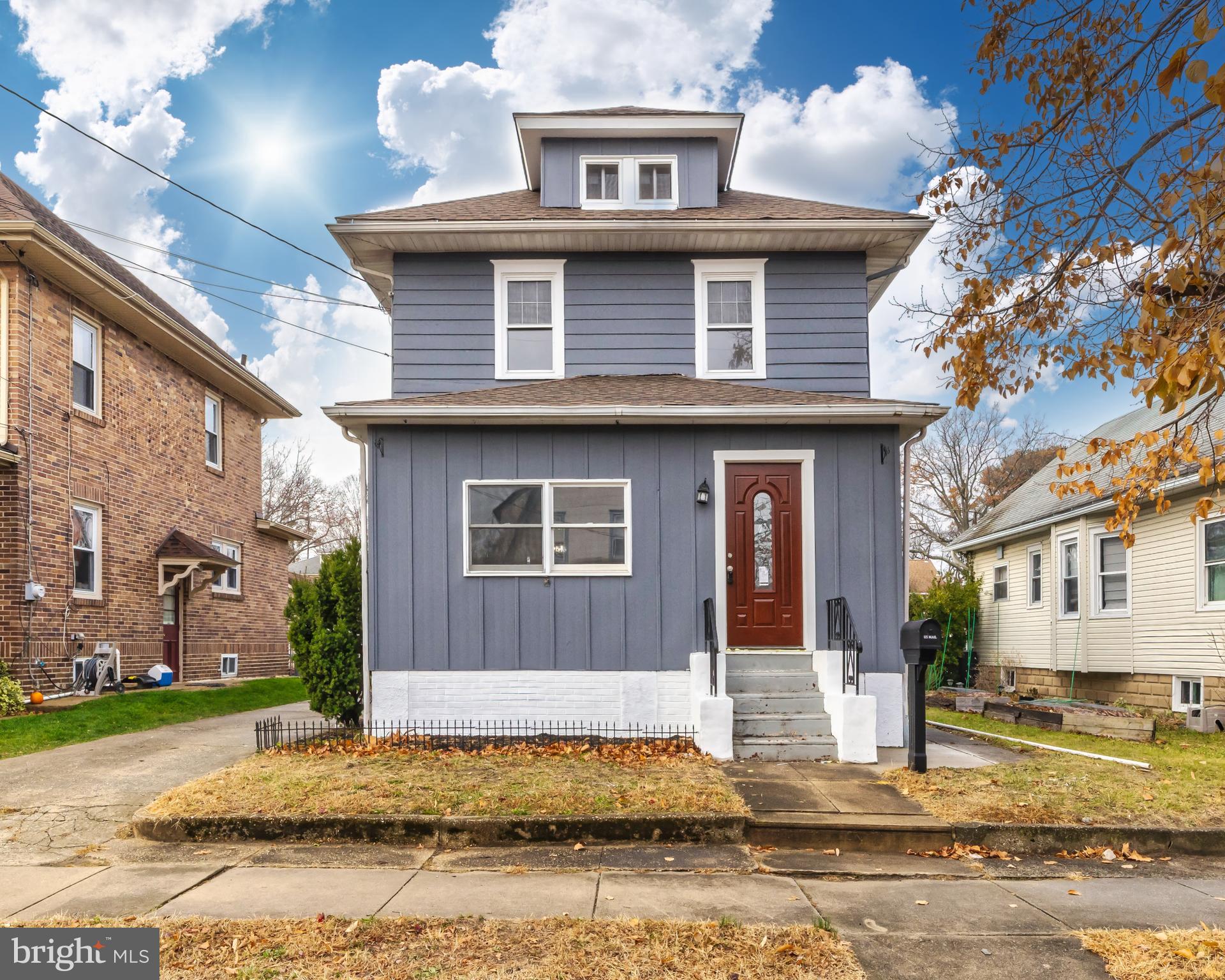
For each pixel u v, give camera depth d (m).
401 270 11.90
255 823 6.64
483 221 11.38
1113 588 15.44
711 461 10.12
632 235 11.57
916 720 8.27
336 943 4.57
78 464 13.27
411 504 9.96
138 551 15.07
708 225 11.41
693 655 9.54
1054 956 4.56
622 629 9.90
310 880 5.70
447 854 6.34
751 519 10.12
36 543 12.18
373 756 8.72
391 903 5.23
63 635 12.71
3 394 11.83
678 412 9.71
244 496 19.94
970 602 20.48
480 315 11.88
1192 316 4.70
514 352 11.92
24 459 11.97
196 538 17.41
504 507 10.03
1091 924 5.03
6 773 8.30
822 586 10.00
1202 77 4.01
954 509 35.25
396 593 9.86
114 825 6.87
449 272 11.93
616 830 6.64
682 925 4.83
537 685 9.80
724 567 9.97
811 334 11.93
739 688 9.73
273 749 9.15
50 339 12.65
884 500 10.09
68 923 4.86
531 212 12.41
